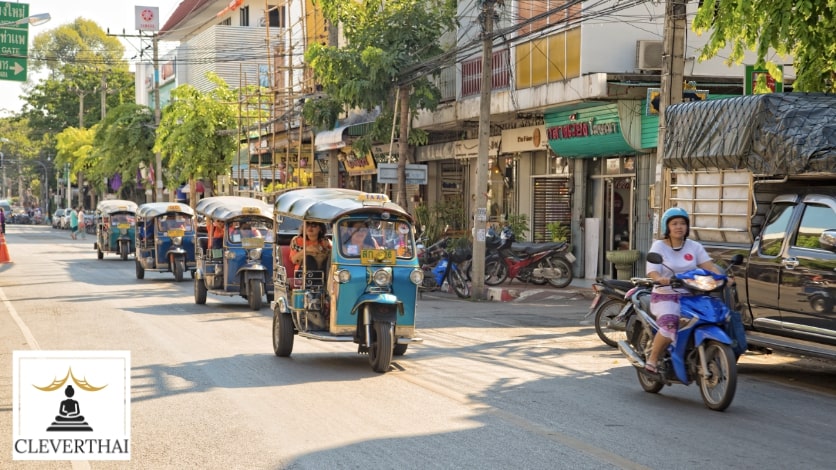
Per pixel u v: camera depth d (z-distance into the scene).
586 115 22.59
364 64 25.59
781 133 11.00
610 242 23.78
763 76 15.48
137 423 8.37
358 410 8.91
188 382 10.45
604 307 13.55
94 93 80.19
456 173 31.34
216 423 8.36
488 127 21.02
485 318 17.25
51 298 20.92
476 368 11.50
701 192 12.49
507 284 23.41
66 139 72.06
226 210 19.28
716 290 9.09
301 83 35.69
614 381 10.59
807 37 12.75
